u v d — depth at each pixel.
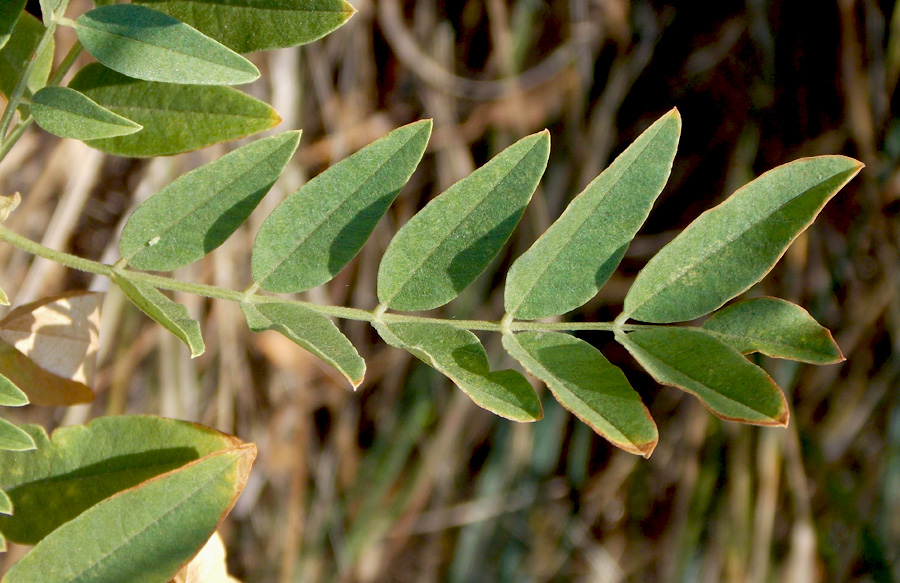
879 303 0.59
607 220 0.22
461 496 0.62
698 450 0.61
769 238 0.22
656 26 0.60
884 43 0.58
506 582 0.61
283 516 0.59
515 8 0.59
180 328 0.20
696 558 0.59
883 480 0.59
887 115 0.58
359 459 0.61
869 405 0.60
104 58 0.21
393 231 0.59
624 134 0.62
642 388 0.63
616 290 0.60
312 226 0.22
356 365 0.21
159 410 0.52
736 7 0.60
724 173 0.60
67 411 0.51
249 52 0.22
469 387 0.21
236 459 0.21
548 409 0.60
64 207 0.47
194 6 0.22
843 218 0.60
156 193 0.22
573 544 0.62
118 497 0.21
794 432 0.58
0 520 0.22
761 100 0.59
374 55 0.59
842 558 0.59
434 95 0.58
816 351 0.21
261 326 0.21
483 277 0.58
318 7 0.21
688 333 0.21
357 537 0.59
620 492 0.63
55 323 0.23
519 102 0.58
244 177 0.22
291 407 0.58
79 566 0.21
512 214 0.22
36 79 0.23
